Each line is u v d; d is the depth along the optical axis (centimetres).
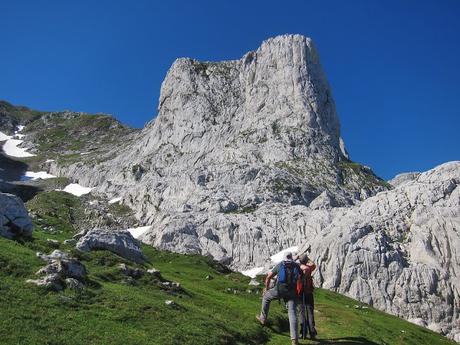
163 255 11231
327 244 12725
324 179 19750
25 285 3081
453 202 12962
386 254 12062
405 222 13062
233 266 14225
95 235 5981
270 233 15062
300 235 14925
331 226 13788
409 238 12594
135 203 19450
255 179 18700
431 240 12225
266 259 14250
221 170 19262
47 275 3250
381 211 13712
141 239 15188
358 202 18800
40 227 7875
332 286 11906
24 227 5066
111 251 5953
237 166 19388
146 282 4309
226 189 18150
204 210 16675
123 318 2970
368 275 11800
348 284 11756
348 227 12888
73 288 3209
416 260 12019
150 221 17688
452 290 11294
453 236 12081
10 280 3109
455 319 10888
